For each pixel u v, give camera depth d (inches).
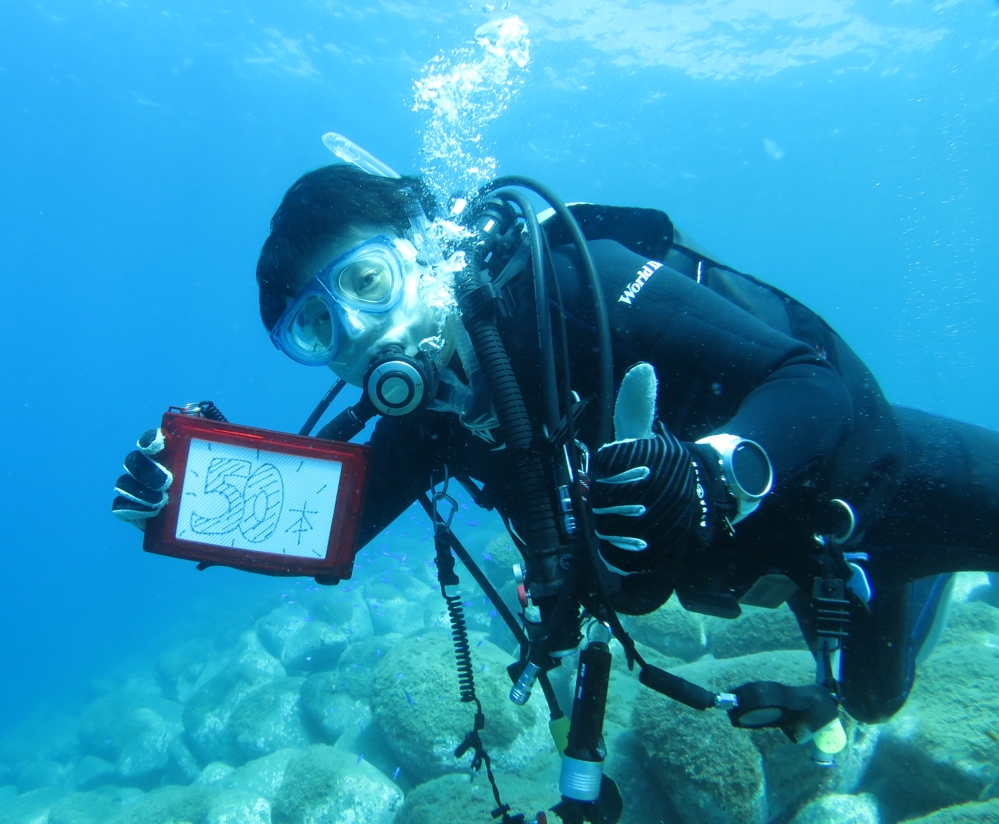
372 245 67.1
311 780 195.9
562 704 207.2
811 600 65.0
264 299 77.4
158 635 893.8
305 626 395.5
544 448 52.7
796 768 141.4
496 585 346.9
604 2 935.0
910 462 73.1
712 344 57.1
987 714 143.8
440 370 68.3
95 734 400.5
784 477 48.1
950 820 125.0
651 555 38.9
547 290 65.3
